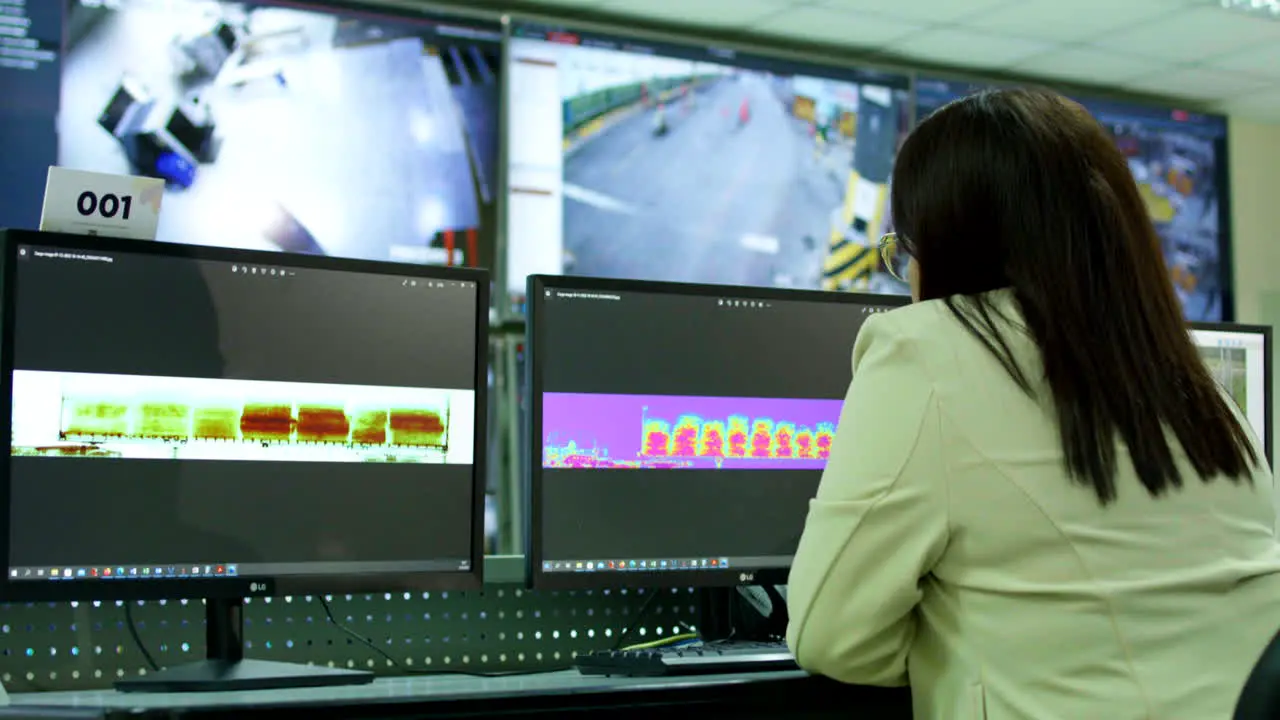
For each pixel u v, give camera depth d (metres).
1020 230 1.12
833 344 1.68
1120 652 1.03
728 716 1.22
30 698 1.23
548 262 4.72
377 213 4.43
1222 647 1.03
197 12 4.18
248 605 1.48
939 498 1.08
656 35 4.94
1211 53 5.48
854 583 1.11
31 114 3.96
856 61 5.39
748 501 1.61
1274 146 6.55
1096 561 1.05
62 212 1.37
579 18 5.00
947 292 1.19
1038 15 4.99
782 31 5.21
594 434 1.55
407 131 4.49
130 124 4.09
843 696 1.26
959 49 5.44
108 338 1.36
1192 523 1.07
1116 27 5.13
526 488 1.52
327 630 1.51
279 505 1.41
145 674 1.34
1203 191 6.16
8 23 3.94
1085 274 1.09
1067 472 1.06
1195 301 6.09
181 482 1.37
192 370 1.39
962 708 1.09
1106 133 1.17
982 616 1.08
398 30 4.49
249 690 1.27
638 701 1.19
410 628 1.55
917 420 1.10
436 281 1.51
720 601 1.64
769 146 5.14
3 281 1.32
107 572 1.33
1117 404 1.06
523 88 4.70
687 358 1.60
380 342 1.47
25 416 1.32
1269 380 2.00
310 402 1.43
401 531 1.46
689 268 4.98
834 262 5.26
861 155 5.32
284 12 4.31
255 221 4.25
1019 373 1.09
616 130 4.87
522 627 1.60
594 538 1.53
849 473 1.12
